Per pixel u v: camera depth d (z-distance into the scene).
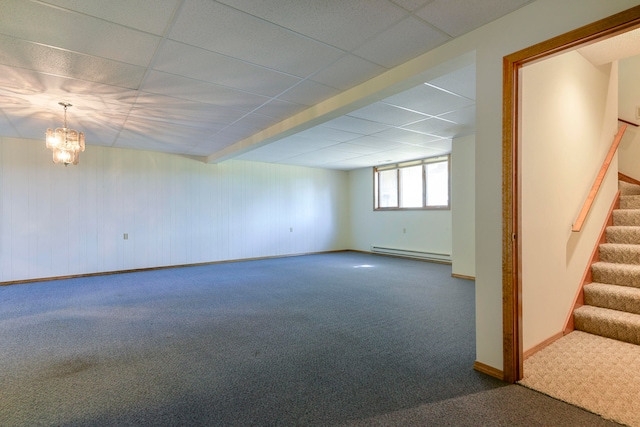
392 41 2.43
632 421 1.74
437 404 1.92
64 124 4.19
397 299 4.30
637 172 4.34
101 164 6.08
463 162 5.63
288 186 8.52
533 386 2.08
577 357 2.45
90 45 2.43
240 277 5.79
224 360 2.53
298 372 2.33
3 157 5.27
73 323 3.41
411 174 7.89
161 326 3.31
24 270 5.42
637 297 2.82
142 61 2.70
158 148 6.34
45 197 5.59
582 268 3.14
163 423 1.76
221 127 4.75
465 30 2.29
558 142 2.78
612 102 3.71
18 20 2.10
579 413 1.81
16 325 3.34
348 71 2.92
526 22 2.01
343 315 3.64
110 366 2.44
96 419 1.80
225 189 7.50
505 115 2.10
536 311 2.54
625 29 1.68
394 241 8.29
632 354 2.49
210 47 2.49
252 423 1.76
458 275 5.73
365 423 1.75
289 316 3.61
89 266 5.96
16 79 3.02
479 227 2.27
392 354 2.62
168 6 2.00
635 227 3.38
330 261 7.61
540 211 2.57
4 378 2.26
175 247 6.86
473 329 3.18
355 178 9.44
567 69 2.91
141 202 6.47
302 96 3.53
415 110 4.03
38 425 1.75
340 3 1.99
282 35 2.35
